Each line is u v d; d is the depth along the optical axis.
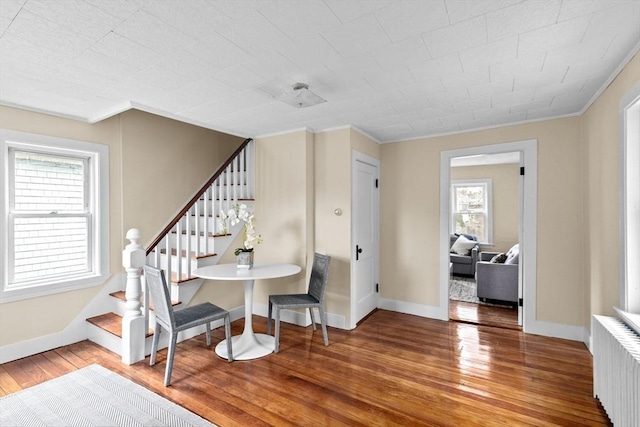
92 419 2.04
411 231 4.20
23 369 2.67
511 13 1.58
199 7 1.51
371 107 3.00
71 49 1.89
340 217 3.68
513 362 2.79
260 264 3.55
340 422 2.00
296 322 3.82
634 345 1.69
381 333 3.50
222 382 2.46
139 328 2.80
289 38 1.80
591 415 2.05
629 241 2.08
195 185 4.44
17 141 2.82
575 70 2.23
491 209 6.89
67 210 3.21
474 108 3.04
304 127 3.70
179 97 2.71
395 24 1.67
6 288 2.79
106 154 3.44
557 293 3.32
